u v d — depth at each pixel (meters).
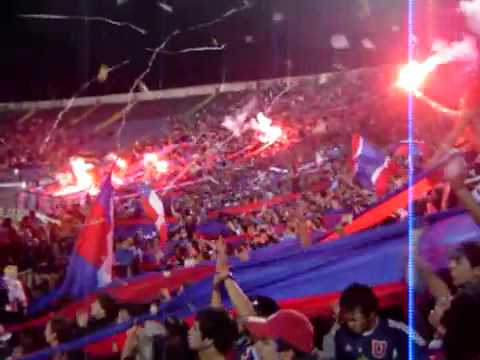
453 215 4.38
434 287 4.11
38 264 9.89
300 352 4.00
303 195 11.32
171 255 9.74
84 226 7.38
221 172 18.36
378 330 4.05
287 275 5.14
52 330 5.51
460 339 2.97
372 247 4.88
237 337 4.11
